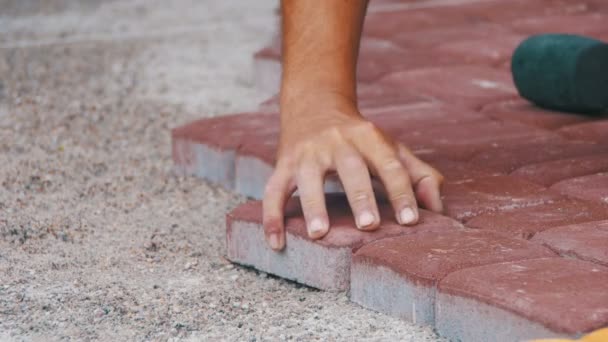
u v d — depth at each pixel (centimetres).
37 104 496
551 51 394
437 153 352
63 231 329
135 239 324
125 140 441
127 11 777
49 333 252
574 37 396
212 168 387
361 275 264
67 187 376
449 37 541
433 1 654
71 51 623
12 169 393
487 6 603
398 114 410
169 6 796
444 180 322
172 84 535
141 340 248
